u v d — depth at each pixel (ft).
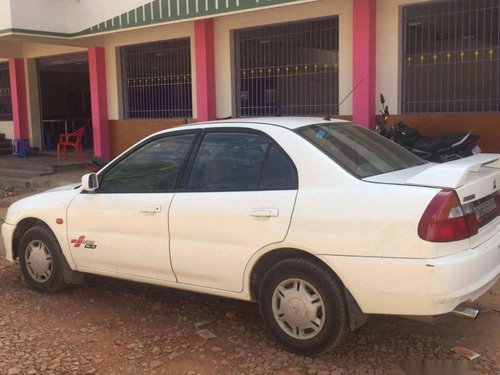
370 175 12.93
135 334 14.87
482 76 29.32
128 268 15.79
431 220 11.48
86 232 16.51
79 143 49.80
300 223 12.71
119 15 39.24
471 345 13.65
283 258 13.30
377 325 14.94
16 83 54.08
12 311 16.70
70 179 42.04
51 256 17.69
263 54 37.63
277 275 13.24
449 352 13.30
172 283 15.07
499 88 28.86
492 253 12.69
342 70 33.81
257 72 38.04
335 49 34.37
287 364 12.92
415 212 11.62
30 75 54.49
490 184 13.47
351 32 33.17
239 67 38.83
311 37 35.32
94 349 13.98
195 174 14.79
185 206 14.43
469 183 12.50
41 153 54.65
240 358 13.30
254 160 13.93
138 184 15.84
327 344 12.75
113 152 46.80
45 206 17.52
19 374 12.70
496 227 13.69
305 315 12.90
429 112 31.17
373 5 31.45
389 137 28.45
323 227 12.45
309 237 12.59
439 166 12.74
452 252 11.71
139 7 37.93
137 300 17.43
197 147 14.98
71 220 16.83
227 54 38.65
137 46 44.57
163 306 16.85
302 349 13.08
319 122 14.96
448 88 30.45
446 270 11.39
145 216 15.15
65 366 13.07
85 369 12.91
